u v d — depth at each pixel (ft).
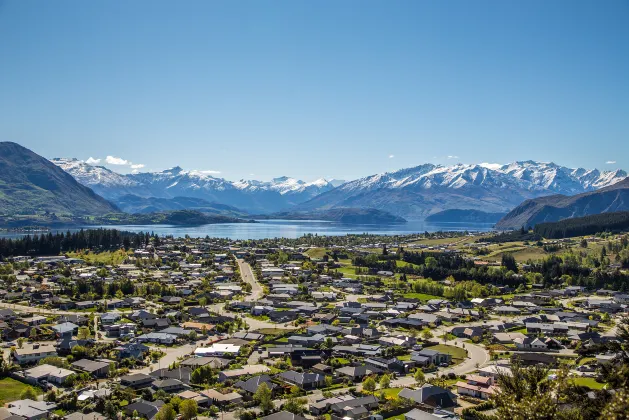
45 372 647.97
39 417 524.11
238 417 545.03
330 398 590.96
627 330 306.96
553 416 282.77
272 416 533.14
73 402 563.07
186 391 609.83
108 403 544.62
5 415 521.65
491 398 333.42
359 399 584.40
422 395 596.70
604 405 271.49
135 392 605.31
